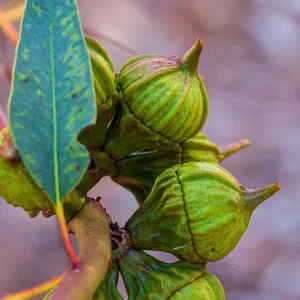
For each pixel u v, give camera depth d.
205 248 0.22
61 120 0.19
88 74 0.19
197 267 0.22
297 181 0.66
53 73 0.20
